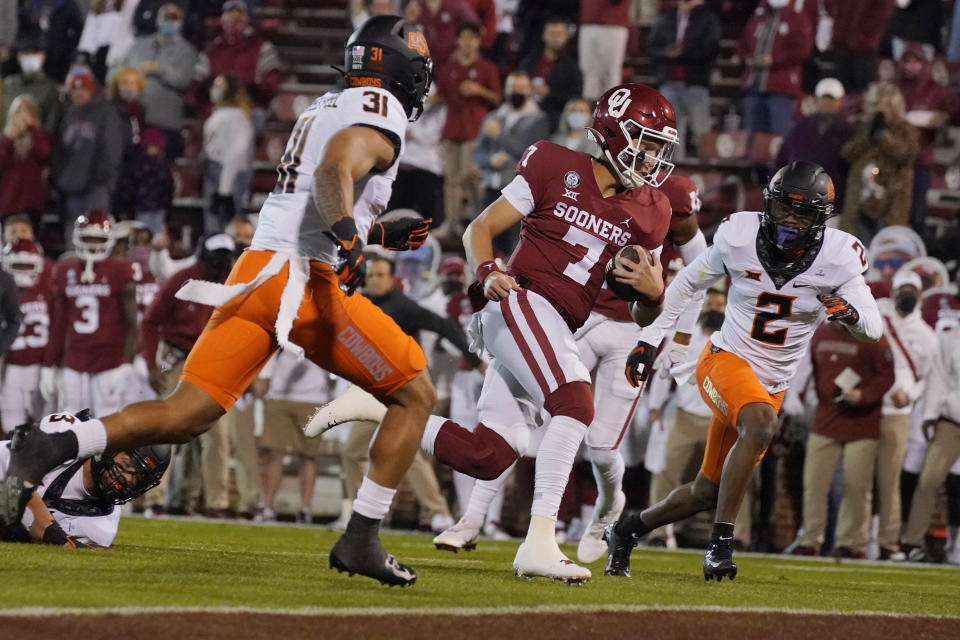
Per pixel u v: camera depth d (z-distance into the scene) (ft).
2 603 34.83
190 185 152.66
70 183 140.87
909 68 134.92
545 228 53.72
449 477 118.01
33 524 52.95
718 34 141.90
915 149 122.83
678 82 142.72
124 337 113.19
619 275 53.11
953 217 143.95
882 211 122.72
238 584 42.57
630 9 150.61
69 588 38.63
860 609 50.06
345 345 42.70
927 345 106.01
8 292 112.68
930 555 110.93
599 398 66.28
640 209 54.08
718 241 59.67
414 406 43.52
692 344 99.71
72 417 41.98
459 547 64.08
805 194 56.90
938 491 109.81
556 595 45.78
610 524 65.41
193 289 41.16
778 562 90.79
